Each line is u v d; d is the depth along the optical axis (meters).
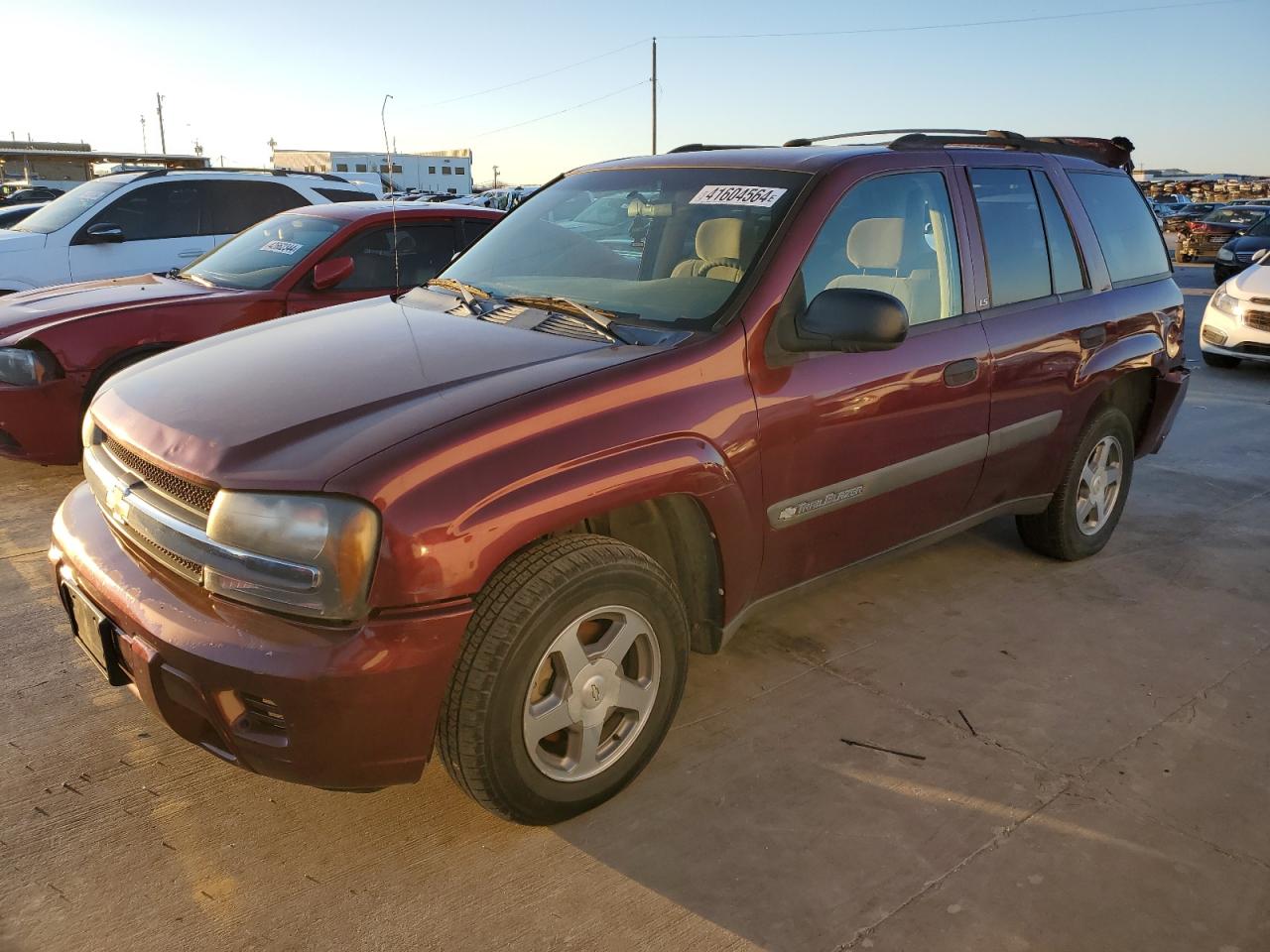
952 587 4.12
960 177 3.52
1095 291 4.08
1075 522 4.27
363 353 2.68
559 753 2.54
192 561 2.19
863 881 2.36
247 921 2.19
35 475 5.34
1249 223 22.86
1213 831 2.57
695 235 3.08
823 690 3.24
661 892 2.31
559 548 2.33
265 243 6.04
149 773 2.71
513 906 2.25
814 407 2.85
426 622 2.08
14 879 2.29
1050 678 3.36
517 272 3.42
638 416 2.44
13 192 22.25
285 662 2.02
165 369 2.78
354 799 2.62
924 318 3.31
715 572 2.78
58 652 3.37
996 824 2.57
